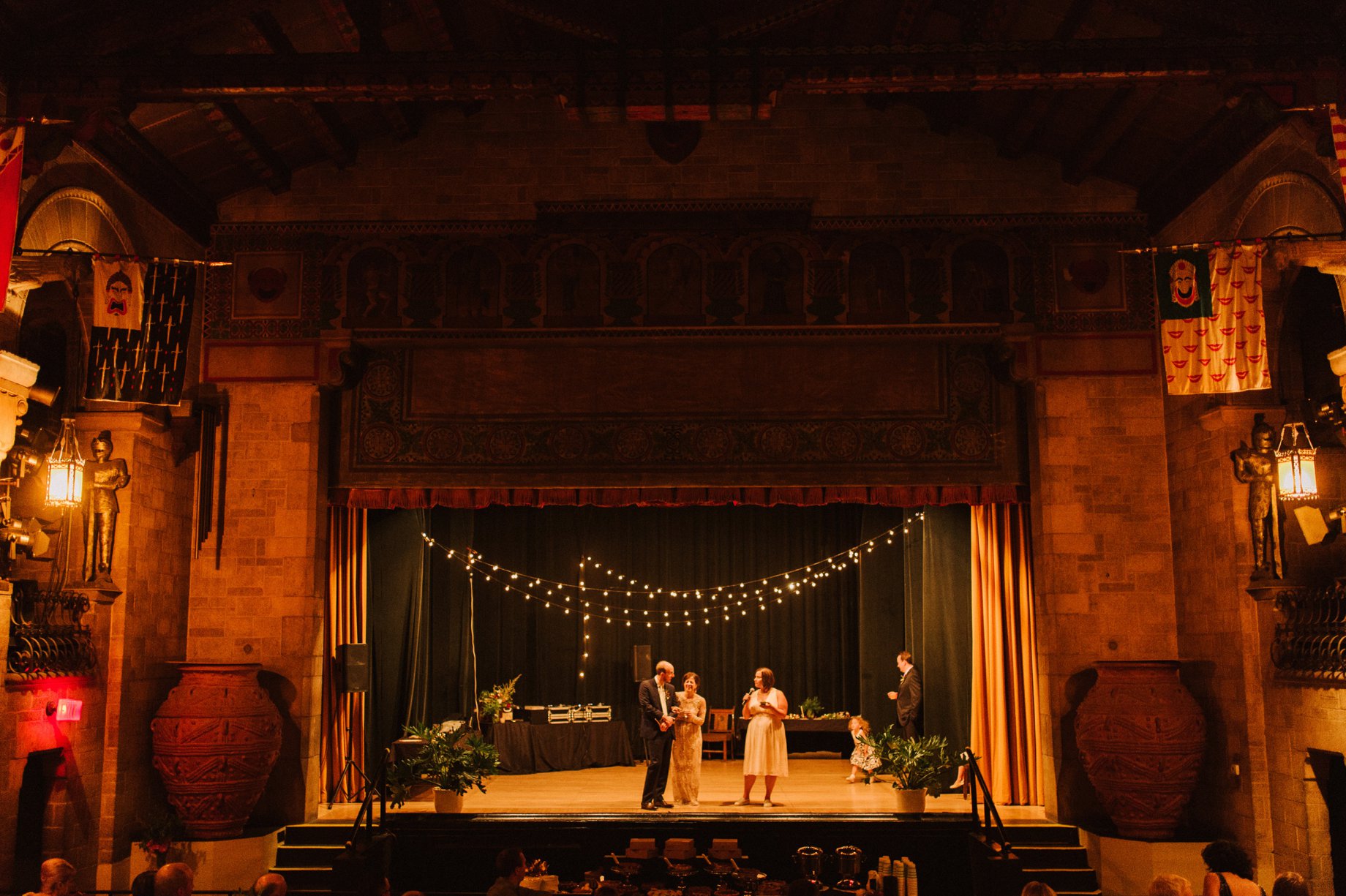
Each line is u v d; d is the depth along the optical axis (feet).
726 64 31.73
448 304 44.24
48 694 33.65
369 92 31.73
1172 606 41.93
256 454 43.62
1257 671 36.19
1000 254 43.88
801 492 43.70
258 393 43.93
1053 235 43.88
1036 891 22.03
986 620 46.37
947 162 44.52
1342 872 32.27
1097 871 38.09
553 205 44.47
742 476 43.47
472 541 57.93
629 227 44.45
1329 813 32.63
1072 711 41.39
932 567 49.78
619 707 60.70
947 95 42.88
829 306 43.88
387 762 39.19
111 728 36.99
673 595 61.46
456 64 31.60
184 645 42.57
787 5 31.94
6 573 31.04
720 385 43.96
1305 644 33.45
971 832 37.47
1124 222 43.83
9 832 31.63
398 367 44.70
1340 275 31.86
